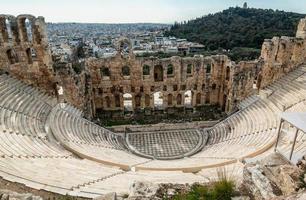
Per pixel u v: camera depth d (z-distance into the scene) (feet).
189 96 173.88
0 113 86.07
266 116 111.86
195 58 139.23
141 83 139.64
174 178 66.13
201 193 38.78
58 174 61.52
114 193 40.24
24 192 48.85
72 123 108.99
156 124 132.26
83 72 131.34
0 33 105.70
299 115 50.67
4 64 110.11
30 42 110.83
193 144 119.24
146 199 39.32
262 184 37.01
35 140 83.82
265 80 132.87
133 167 81.82
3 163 59.47
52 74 116.57
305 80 122.01
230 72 134.41
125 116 141.59
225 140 112.27
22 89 109.40
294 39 129.18
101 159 83.71
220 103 149.89
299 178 35.32
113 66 134.62
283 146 80.48
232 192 37.91
